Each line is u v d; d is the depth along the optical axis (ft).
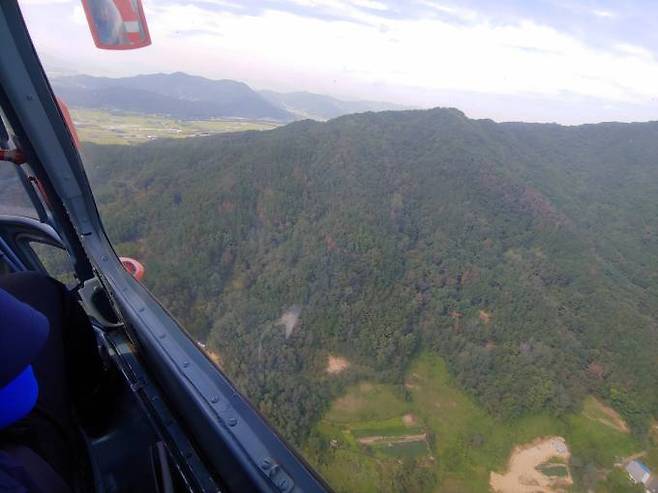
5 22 5.90
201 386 5.92
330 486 4.81
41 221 8.51
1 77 6.27
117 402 7.67
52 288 5.94
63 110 7.31
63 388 5.01
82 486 4.65
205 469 6.07
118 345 8.58
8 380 2.74
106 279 8.20
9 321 2.77
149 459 6.76
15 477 2.98
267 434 5.27
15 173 7.70
